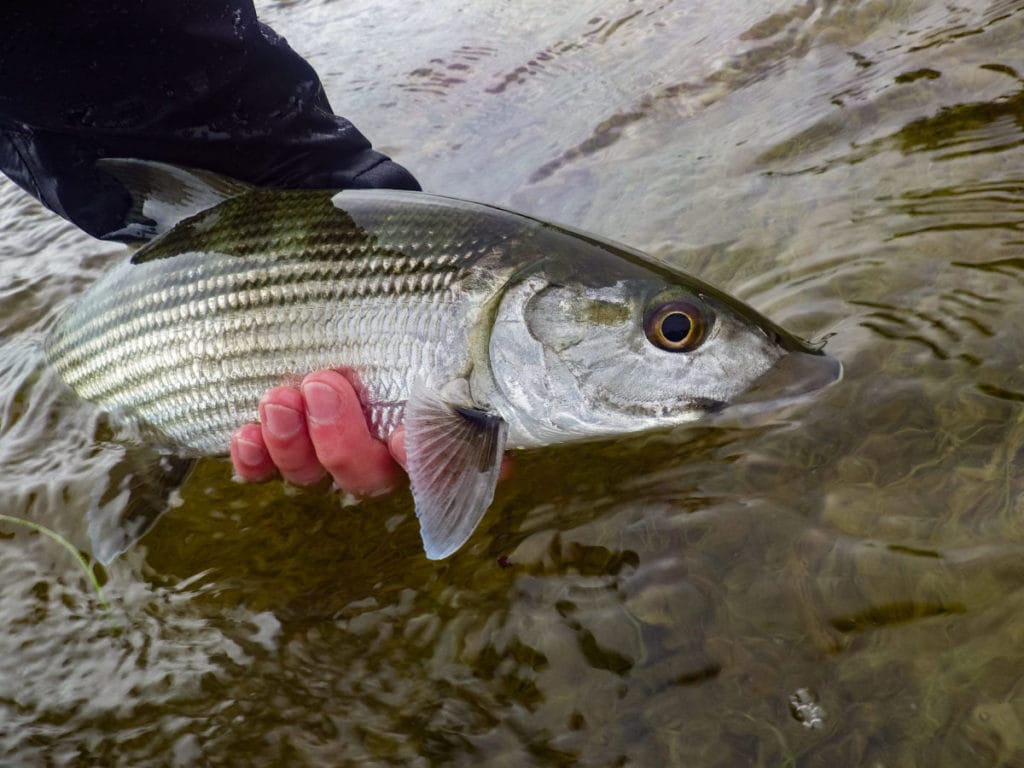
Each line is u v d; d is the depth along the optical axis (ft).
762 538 1.08
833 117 1.83
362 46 2.86
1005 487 1.04
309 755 1.02
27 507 1.44
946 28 1.99
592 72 2.36
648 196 1.80
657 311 1.19
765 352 1.19
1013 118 1.64
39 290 2.00
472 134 2.25
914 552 1.01
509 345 1.23
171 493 1.43
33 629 1.25
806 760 0.88
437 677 1.07
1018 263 1.31
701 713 0.94
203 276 1.36
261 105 1.40
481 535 1.21
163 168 1.41
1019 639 0.90
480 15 2.88
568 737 0.96
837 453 1.14
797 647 0.96
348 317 1.28
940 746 0.85
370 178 1.48
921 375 1.20
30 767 1.07
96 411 1.52
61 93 1.30
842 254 1.45
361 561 1.26
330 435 1.22
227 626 1.21
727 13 2.40
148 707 1.12
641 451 1.25
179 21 1.28
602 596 1.08
